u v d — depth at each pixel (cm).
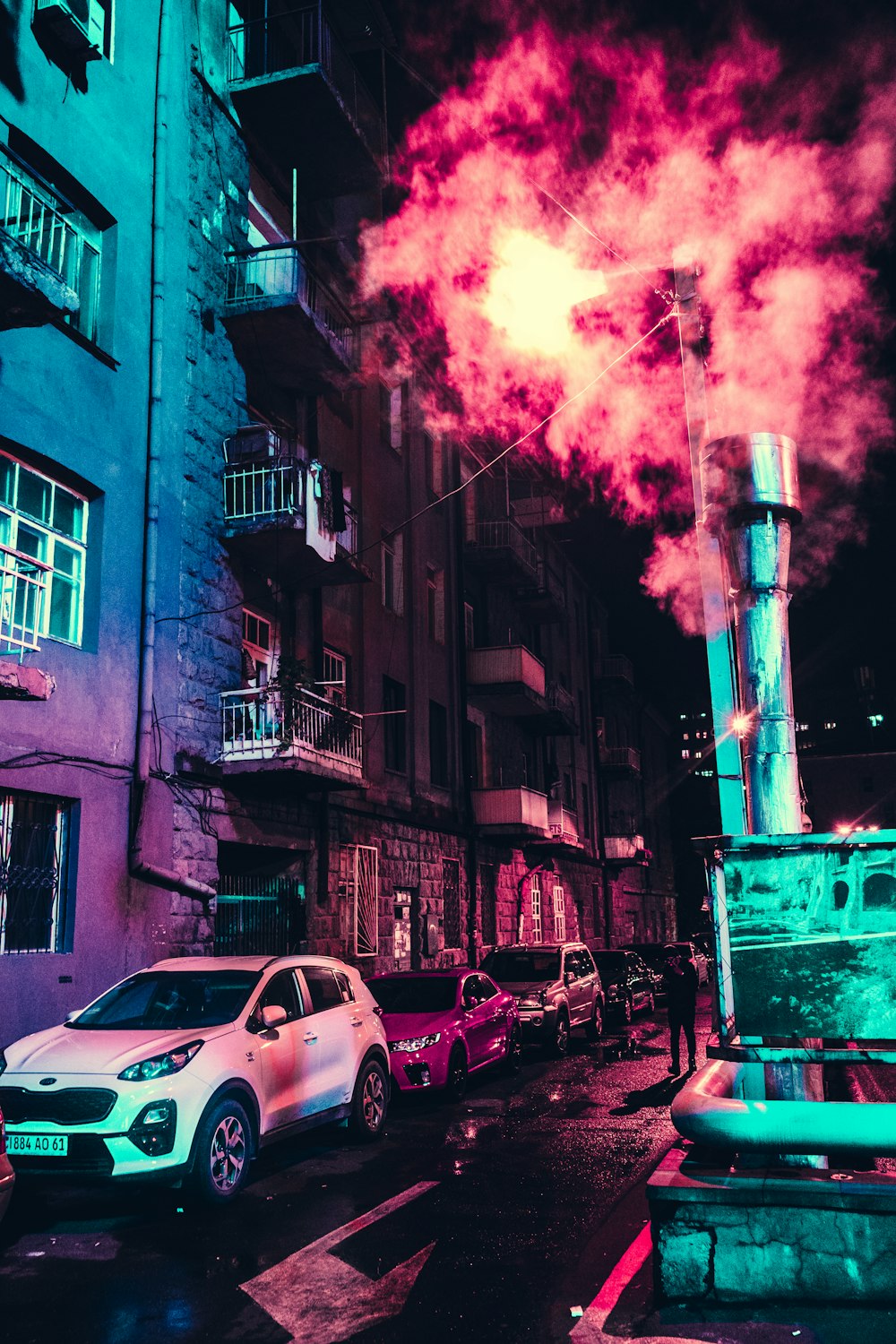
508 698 2428
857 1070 1199
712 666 548
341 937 1593
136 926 1105
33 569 1019
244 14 1555
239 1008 771
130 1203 689
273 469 1348
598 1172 766
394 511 2016
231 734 1322
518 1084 1278
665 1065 1417
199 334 1340
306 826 1516
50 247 1064
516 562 2497
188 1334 453
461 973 1304
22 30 1055
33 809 994
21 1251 583
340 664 1725
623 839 3794
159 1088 649
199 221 1361
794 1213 443
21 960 932
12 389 995
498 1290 501
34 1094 649
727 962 464
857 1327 411
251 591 1447
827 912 460
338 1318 469
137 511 1183
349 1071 876
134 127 1244
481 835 2356
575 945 1792
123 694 1123
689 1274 448
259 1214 655
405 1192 708
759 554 526
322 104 1477
